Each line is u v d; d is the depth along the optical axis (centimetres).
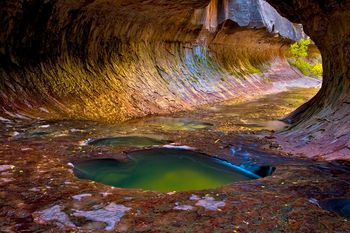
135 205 440
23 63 1158
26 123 954
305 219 401
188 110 1612
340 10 821
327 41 968
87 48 1414
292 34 3725
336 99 898
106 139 843
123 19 1504
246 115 1430
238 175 613
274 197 470
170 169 633
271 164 657
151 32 1767
